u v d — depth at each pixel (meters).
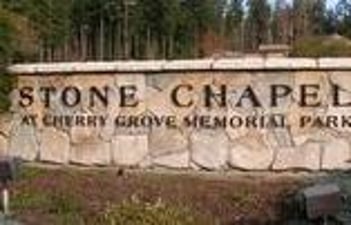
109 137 13.42
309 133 12.74
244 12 79.38
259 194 11.59
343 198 9.19
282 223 10.48
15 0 15.84
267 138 12.84
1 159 11.40
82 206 11.30
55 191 11.91
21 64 13.88
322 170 12.69
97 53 65.62
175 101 13.16
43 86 13.72
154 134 13.23
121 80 13.35
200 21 73.00
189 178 12.59
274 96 12.83
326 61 12.65
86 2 66.31
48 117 13.70
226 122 12.98
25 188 12.00
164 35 68.38
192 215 10.88
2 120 13.84
